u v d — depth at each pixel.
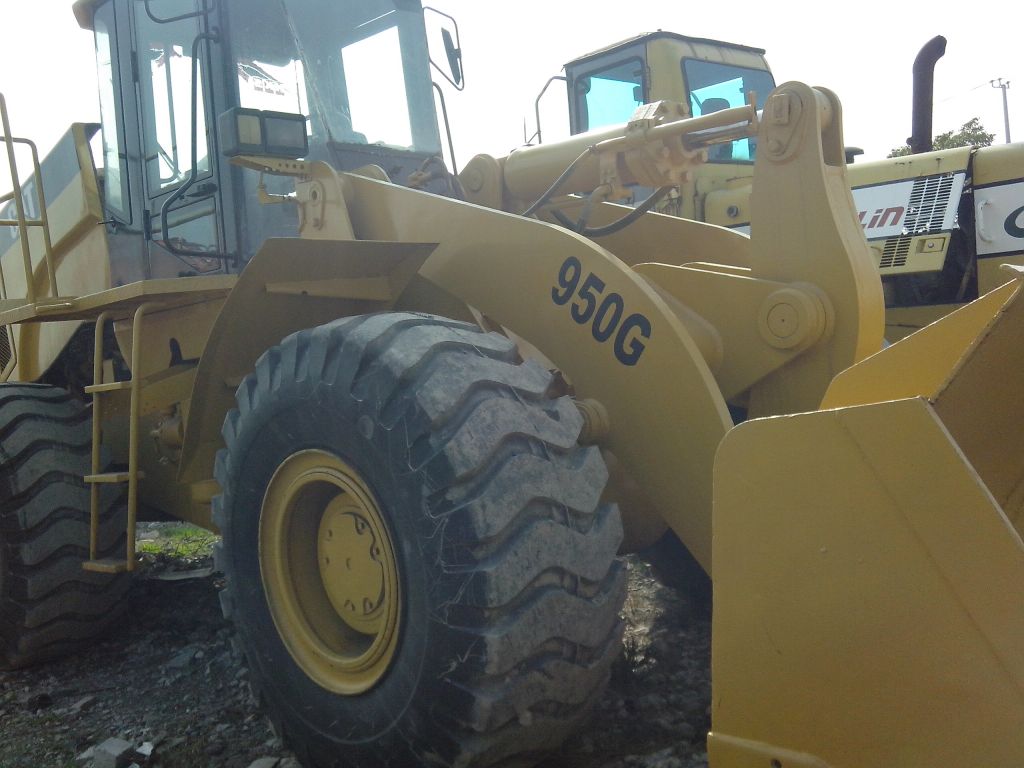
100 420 3.55
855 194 6.06
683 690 2.87
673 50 7.38
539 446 2.20
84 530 3.66
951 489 1.39
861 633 1.48
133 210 4.18
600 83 7.95
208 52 3.70
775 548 1.58
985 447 1.83
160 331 3.61
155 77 4.03
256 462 2.64
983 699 1.37
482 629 2.05
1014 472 1.89
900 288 5.87
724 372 2.88
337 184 3.24
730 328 2.86
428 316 2.45
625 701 2.79
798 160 2.79
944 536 1.40
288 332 2.95
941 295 5.86
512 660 2.05
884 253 5.76
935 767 1.41
